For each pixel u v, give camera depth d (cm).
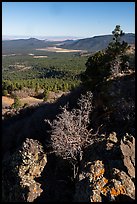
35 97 6725
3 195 1645
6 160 1858
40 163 1692
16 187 1591
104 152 1443
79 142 1593
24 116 2902
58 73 14338
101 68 2189
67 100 2328
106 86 1962
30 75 15062
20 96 6562
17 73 15812
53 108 2362
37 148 1766
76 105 2139
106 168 1338
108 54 2275
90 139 1612
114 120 1712
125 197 1177
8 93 6781
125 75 1984
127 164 1302
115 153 1397
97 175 1309
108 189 1214
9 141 2303
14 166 1720
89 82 2162
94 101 1961
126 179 1238
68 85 7131
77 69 14938
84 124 1767
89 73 2269
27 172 1652
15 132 2392
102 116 1788
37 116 2373
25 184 1569
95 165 1360
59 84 7650
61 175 1614
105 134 1631
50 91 6675
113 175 1267
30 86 7388
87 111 1728
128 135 1442
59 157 1695
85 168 1391
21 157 1722
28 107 3084
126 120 1641
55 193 1501
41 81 9775
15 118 2914
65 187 1523
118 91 1844
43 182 1591
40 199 1496
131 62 2166
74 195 1339
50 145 1706
